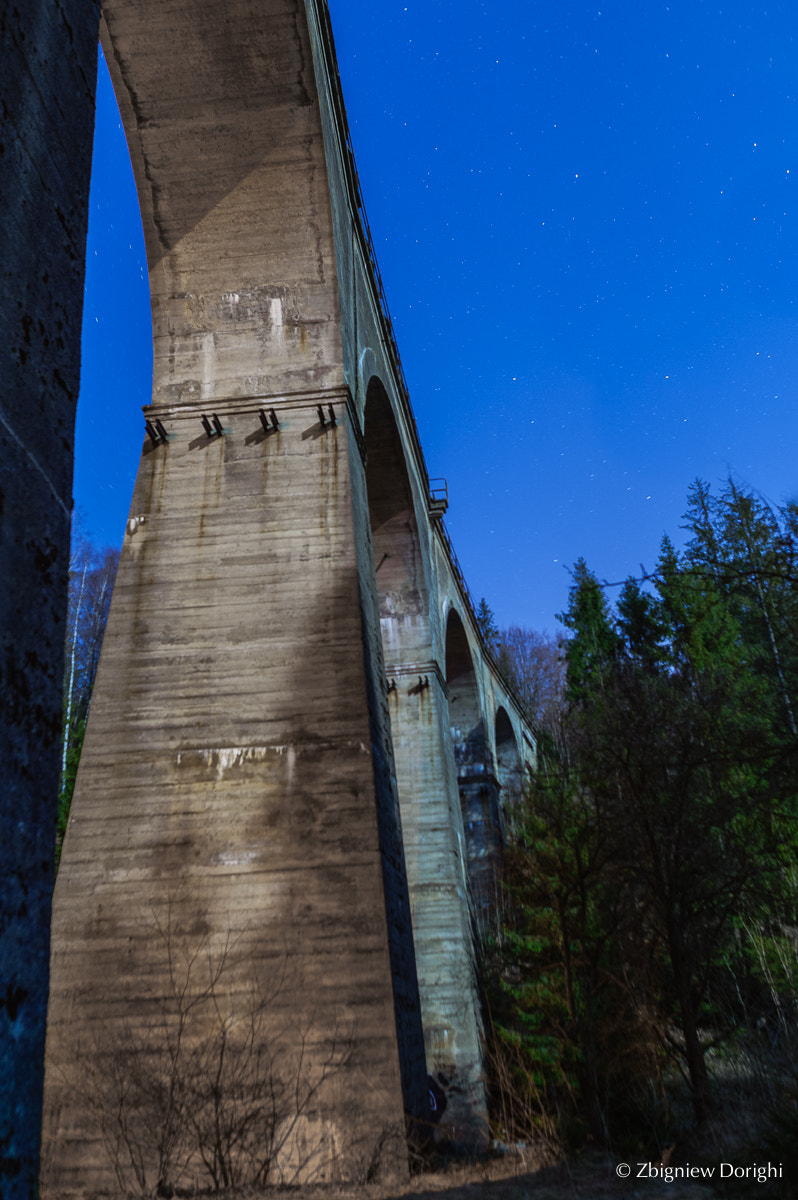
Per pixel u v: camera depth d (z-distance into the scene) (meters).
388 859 8.11
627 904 9.25
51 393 2.16
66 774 22.77
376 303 14.94
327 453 9.75
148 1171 6.50
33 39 2.30
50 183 2.29
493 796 22.77
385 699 9.70
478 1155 8.48
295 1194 6.06
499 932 15.30
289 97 10.11
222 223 10.60
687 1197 5.15
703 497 12.71
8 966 1.64
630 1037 8.58
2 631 1.79
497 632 52.16
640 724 9.34
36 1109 1.66
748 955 10.72
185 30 9.62
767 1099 6.81
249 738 8.34
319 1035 7.01
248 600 9.04
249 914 7.56
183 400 10.20
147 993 7.31
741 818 10.04
